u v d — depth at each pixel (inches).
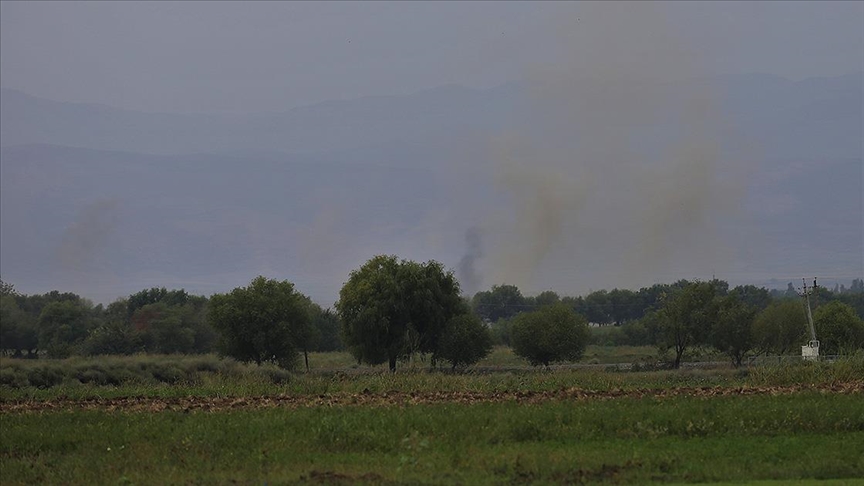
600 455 3225.9
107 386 6722.4
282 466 3125.0
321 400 5054.1
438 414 4069.9
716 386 5649.6
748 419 3897.6
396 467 3075.8
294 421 3919.8
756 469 3014.3
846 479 2938.0
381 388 5851.4
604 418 3905.0
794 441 3560.5
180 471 3075.8
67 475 3093.0
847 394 4857.3
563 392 5265.8
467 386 5846.5
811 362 6107.3
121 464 3208.7
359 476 2906.0
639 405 4350.4
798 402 4345.5
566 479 2864.2
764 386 5551.2
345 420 3826.3
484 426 3779.5
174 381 7367.1
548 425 3796.8
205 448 3435.0
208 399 5310.0
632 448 3405.5
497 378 6579.7
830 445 3467.0
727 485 2839.6
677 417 3882.9
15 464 3282.5
